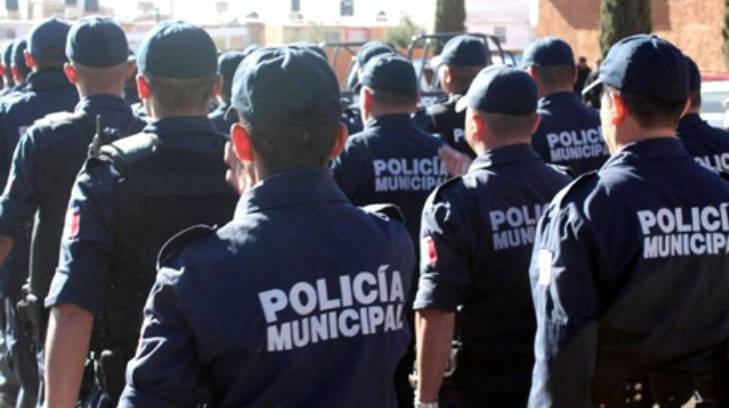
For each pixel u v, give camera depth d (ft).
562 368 8.86
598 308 9.00
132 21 93.61
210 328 6.83
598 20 92.84
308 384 6.98
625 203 9.07
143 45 10.04
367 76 15.26
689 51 86.12
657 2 87.92
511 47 104.88
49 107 16.62
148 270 9.74
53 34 16.63
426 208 11.78
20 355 14.93
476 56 20.30
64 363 9.29
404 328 7.59
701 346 9.39
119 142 9.91
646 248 8.97
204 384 6.97
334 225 7.30
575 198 9.13
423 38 46.78
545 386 8.95
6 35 85.61
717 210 9.29
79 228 9.50
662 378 9.39
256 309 6.89
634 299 9.02
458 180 11.85
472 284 11.73
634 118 9.36
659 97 9.25
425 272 11.62
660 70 9.24
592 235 8.95
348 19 115.44
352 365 7.11
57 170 12.13
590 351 8.89
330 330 7.07
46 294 12.38
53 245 12.28
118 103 12.45
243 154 7.40
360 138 15.17
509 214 11.69
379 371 7.27
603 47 76.02
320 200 7.32
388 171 15.03
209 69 10.05
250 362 6.86
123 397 6.97
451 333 11.62
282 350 6.91
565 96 18.16
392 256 7.48
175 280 6.92
